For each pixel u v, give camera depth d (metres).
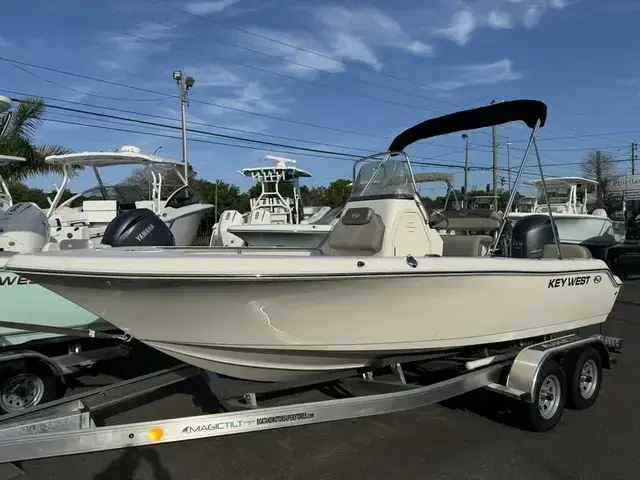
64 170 10.09
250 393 3.92
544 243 5.48
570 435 4.41
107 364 6.08
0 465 3.63
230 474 3.70
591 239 15.63
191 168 24.08
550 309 4.80
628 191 23.59
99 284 3.46
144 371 5.93
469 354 4.84
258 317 3.60
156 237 6.04
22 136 14.66
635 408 5.06
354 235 4.67
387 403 3.94
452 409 4.98
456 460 3.93
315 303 3.63
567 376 4.86
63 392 4.99
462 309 4.15
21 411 3.72
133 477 3.64
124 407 4.78
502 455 4.02
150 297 3.50
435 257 3.97
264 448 4.11
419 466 3.83
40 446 3.23
